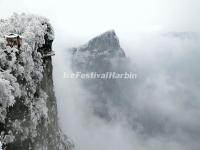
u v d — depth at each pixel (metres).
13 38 27.83
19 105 28.14
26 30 32.78
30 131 29.92
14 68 26.89
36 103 32.47
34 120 30.62
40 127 33.19
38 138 32.16
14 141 26.89
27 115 29.58
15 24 34.34
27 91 30.14
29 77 29.78
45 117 34.16
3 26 32.66
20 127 28.00
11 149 26.47
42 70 34.06
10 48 26.91
